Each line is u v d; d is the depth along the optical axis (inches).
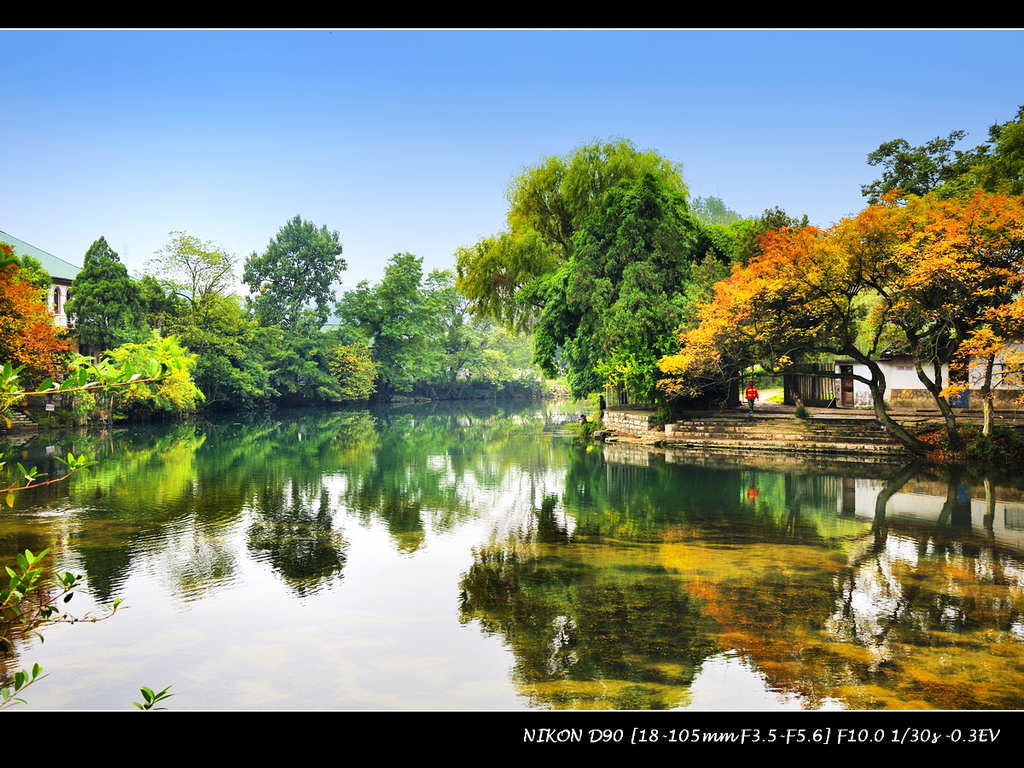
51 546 502.6
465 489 779.4
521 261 1558.8
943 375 1272.1
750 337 1012.5
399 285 2891.2
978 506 655.1
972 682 280.8
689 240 1325.0
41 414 1541.6
